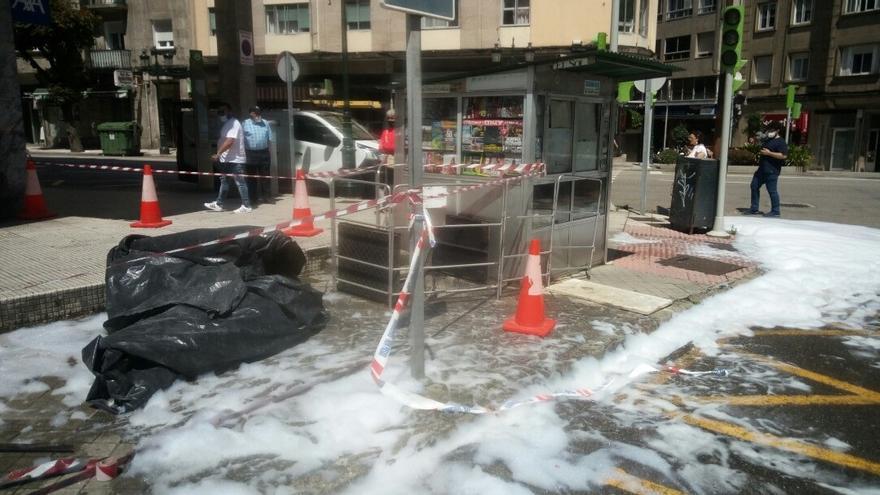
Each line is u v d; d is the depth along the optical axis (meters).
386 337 3.85
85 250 6.54
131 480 3.03
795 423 3.89
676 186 10.23
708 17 41.66
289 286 4.85
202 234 5.19
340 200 11.38
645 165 12.04
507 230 6.22
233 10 12.24
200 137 12.20
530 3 26.89
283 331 4.61
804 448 3.59
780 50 37.66
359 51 29.88
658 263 7.75
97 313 5.32
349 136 12.85
